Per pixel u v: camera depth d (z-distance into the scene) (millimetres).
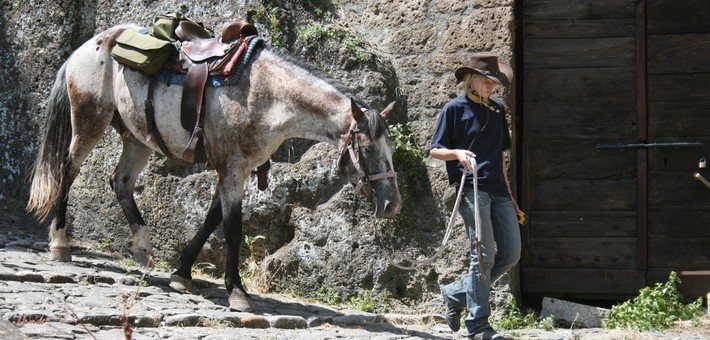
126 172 7863
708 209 8234
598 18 8414
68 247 7824
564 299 8508
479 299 5969
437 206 8109
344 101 6527
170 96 7070
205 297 7188
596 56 8414
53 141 7773
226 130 6840
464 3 8352
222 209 6902
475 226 5828
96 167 9078
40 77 9688
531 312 8086
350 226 8211
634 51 8359
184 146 7137
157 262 8711
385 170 6285
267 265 8359
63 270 7285
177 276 7324
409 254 8078
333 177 8336
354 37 8617
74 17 9680
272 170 8492
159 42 7090
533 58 8508
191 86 6941
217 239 8547
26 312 5625
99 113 7594
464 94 6074
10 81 9844
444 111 6020
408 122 8414
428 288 8031
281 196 8438
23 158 9680
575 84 8445
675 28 8297
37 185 7766
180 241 8672
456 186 5980
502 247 6055
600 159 8398
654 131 8320
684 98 8281
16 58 9836
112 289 6895
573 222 8422
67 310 5824
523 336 6953
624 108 8367
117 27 7680
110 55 7527
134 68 7234
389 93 8438
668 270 8266
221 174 6898
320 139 6664
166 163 8773
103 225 8977
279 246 8484
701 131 8250
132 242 8211
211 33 7641
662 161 8305
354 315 7160
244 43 6914
